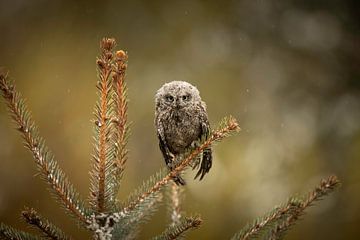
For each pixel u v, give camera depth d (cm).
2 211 1324
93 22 1670
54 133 1359
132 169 1384
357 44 1662
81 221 489
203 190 1315
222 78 1612
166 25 1708
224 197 1307
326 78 1644
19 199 1334
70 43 1596
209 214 1284
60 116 1384
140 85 1611
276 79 1645
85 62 1538
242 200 1315
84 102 1413
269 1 1722
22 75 1485
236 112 1558
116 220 489
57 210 1311
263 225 512
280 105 1579
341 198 1313
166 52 1670
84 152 1323
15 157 1359
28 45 1579
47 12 1670
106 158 495
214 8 1727
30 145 494
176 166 536
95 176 494
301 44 1681
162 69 1652
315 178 1384
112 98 499
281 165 1401
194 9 1727
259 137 1491
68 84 1458
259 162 1408
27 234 478
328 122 1524
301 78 1644
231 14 1731
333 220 1291
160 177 525
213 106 1571
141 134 1483
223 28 1719
